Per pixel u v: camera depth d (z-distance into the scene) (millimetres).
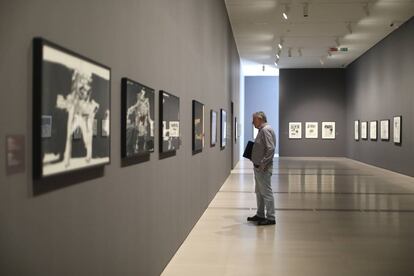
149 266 3547
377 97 16438
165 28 4051
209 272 4105
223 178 11000
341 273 4105
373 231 5848
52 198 1855
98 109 2295
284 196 9008
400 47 13789
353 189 10148
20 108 1614
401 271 4168
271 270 4188
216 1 8875
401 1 11219
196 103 5844
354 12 12289
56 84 1823
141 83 3250
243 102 24812
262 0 11203
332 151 22641
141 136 3182
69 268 2016
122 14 2787
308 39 16016
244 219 6586
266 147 6211
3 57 1510
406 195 9172
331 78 22625
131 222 3033
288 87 22938
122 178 2830
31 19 1679
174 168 4520
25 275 1646
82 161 2096
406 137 13203
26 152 1655
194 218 5973
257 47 17625
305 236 5559
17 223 1598
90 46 2250
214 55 8516
